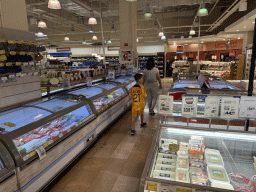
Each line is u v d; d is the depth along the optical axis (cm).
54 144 254
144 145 393
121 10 873
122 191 258
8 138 199
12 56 303
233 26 921
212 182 152
